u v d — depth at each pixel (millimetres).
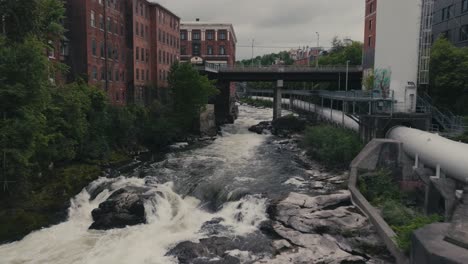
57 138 27438
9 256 17766
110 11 46312
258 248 17875
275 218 20688
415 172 24344
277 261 16453
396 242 16031
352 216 19719
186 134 49344
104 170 30516
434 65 40000
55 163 28734
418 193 24719
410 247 13969
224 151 40812
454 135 29312
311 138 37500
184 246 18016
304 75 63344
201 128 52062
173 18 67375
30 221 21016
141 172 30750
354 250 17141
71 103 29125
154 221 21891
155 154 39000
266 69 62531
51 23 29578
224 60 112562
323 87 86375
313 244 17875
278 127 56312
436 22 53906
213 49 112438
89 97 33938
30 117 21141
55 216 22344
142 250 18078
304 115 71250
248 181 27938
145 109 45188
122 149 37406
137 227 21016
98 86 36469
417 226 15195
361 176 25250
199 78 49562
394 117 32625
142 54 55219
